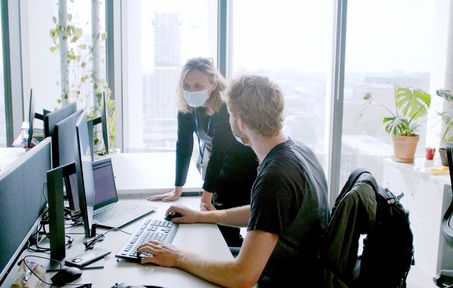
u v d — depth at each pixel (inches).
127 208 85.4
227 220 77.6
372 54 158.4
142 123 163.3
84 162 69.4
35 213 62.2
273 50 160.1
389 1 155.6
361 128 162.6
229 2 156.3
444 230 107.9
